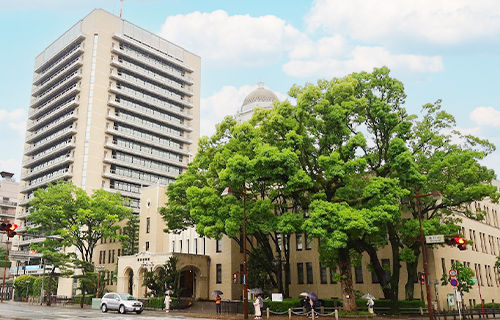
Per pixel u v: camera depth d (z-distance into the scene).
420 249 36.22
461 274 35.38
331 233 28.05
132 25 88.56
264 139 33.97
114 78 82.25
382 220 28.20
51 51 92.69
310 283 45.81
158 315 32.41
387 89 33.88
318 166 32.88
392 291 33.78
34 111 93.94
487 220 54.88
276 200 39.94
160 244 56.25
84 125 77.31
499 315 39.59
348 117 31.88
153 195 58.41
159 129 89.00
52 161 82.31
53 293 67.00
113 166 79.62
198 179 40.12
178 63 95.44
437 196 26.38
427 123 35.00
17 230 86.06
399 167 29.12
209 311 38.00
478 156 32.50
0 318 25.52
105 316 30.12
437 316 31.38
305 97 31.03
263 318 29.86
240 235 48.75
